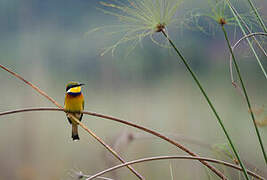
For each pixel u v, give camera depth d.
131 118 16.52
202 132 12.51
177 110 15.63
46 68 23.05
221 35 21.86
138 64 20.17
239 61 17.83
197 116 14.48
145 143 11.70
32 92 18.36
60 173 12.64
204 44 21.94
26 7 26.77
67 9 27.69
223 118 12.79
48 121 16.66
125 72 20.95
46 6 27.34
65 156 13.86
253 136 11.24
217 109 15.52
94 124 17.03
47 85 21.52
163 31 4.37
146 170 11.01
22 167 12.98
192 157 4.33
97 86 23.91
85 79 25.64
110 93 20.73
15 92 20.39
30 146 14.31
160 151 11.64
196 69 22.72
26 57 23.47
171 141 4.51
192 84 20.25
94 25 25.97
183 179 9.53
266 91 14.77
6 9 26.44
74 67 26.48
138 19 4.43
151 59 22.48
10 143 14.53
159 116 16.64
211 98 17.81
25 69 21.59
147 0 4.39
